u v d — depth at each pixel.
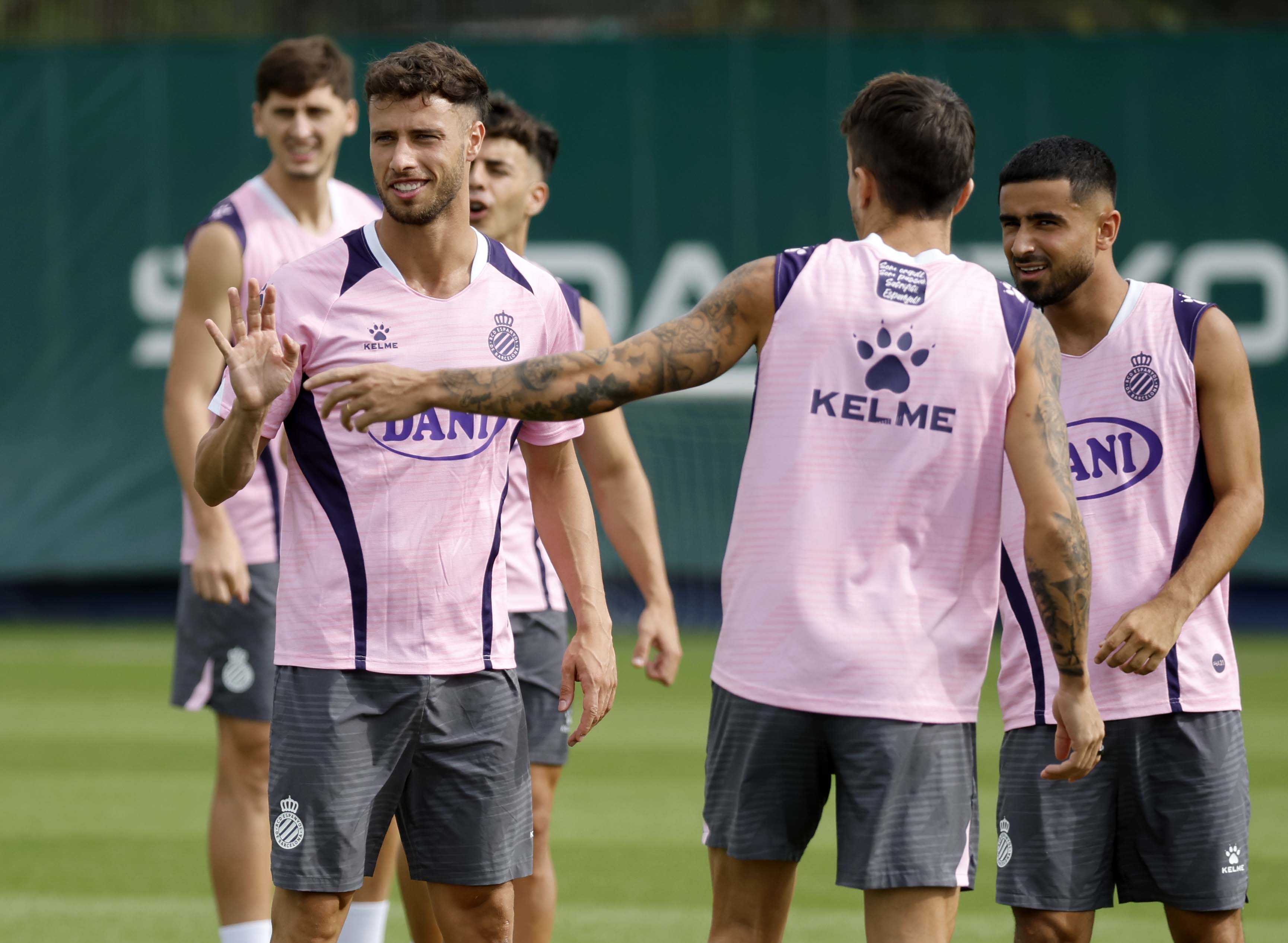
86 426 45.00
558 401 10.12
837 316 10.31
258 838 15.81
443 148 11.24
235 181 44.81
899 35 43.56
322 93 16.36
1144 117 43.00
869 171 10.68
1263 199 42.66
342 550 11.30
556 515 12.52
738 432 46.28
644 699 34.94
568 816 23.91
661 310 44.38
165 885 19.81
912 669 10.23
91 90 44.88
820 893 19.78
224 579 15.29
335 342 11.39
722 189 44.12
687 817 23.84
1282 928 17.94
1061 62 43.22
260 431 10.84
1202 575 12.05
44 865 20.81
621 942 17.42
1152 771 12.42
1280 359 42.53
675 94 44.22
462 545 11.49
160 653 40.97
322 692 11.25
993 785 25.48
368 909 14.90
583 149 44.47
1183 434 12.57
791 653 10.28
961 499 10.36
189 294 16.14
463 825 11.66
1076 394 12.81
